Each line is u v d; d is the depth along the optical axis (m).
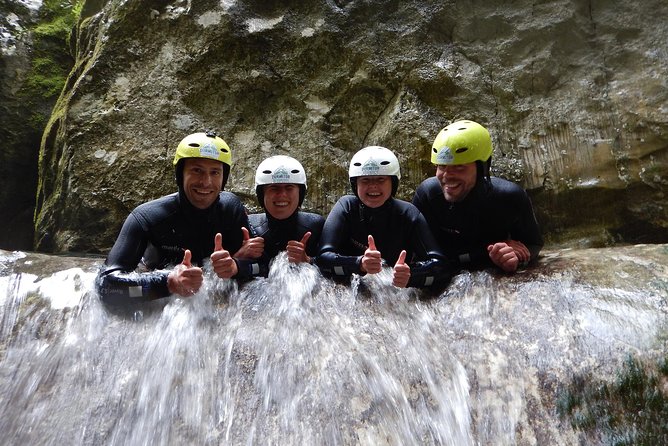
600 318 2.85
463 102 5.15
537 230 3.75
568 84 5.16
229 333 2.84
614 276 3.17
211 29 5.35
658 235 4.87
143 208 3.51
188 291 3.06
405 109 5.12
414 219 3.63
